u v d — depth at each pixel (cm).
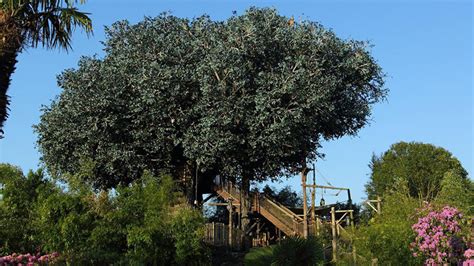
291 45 2627
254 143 2512
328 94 2567
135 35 2703
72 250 1560
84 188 1816
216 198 3519
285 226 2816
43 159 2819
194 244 1805
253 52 2577
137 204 1806
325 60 2650
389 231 1708
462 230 1605
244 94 2489
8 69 980
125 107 2592
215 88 2427
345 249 1977
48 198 1656
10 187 1731
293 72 2519
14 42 991
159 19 2780
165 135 2602
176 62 2609
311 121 2567
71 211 1645
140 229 1698
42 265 1438
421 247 1587
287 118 2467
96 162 2634
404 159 4619
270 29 2605
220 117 2445
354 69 2802
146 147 2638
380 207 2488
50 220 1622
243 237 2870
